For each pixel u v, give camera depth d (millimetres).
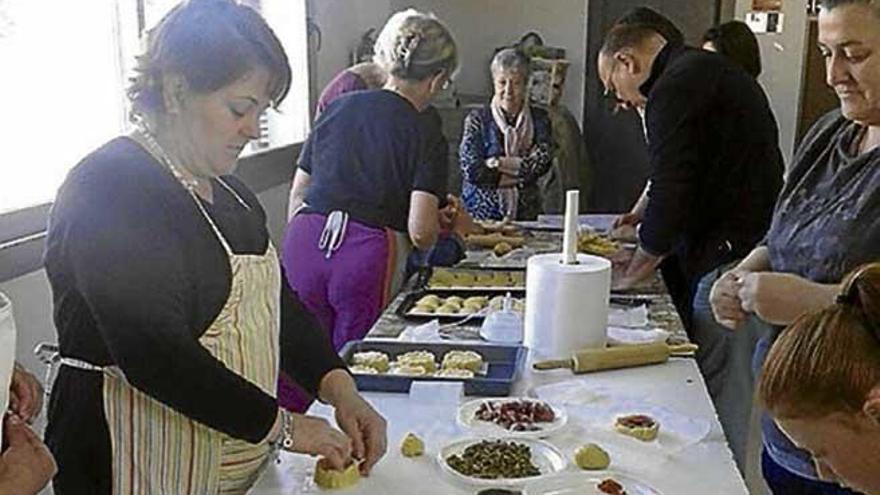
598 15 5301
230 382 1255
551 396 1661
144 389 1244
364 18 4980
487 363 1811
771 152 2549
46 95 2291
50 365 1463
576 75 5414
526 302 1907
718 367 2553
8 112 2143
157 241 1241
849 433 924
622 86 2639
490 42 5441
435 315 2160
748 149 2494
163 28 1312
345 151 2494
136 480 1341
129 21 2633
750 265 1912
